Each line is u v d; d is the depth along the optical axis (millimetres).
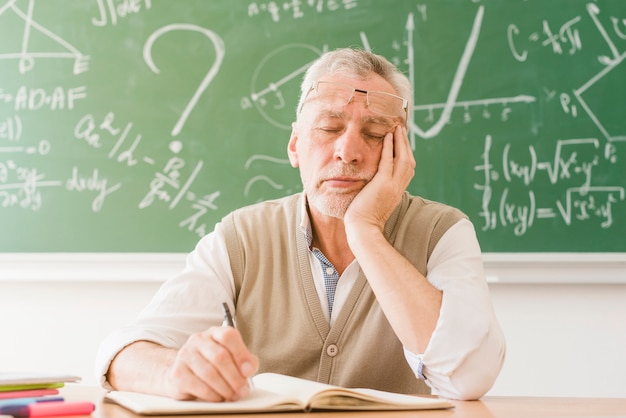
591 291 2004
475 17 2084
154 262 2064
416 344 1152
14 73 2139
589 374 1987
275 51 2107
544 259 2000
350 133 1307
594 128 2047
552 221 2029
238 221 1451
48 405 801
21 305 2078
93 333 2064
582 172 2037
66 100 2127
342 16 2104
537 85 2061
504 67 2070
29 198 2107
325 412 844
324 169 1313
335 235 1372
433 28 2088
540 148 2049
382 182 1306
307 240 1392
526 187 2041
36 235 2098
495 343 1141
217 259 1401
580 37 2064
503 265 2010
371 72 1349
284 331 1356
